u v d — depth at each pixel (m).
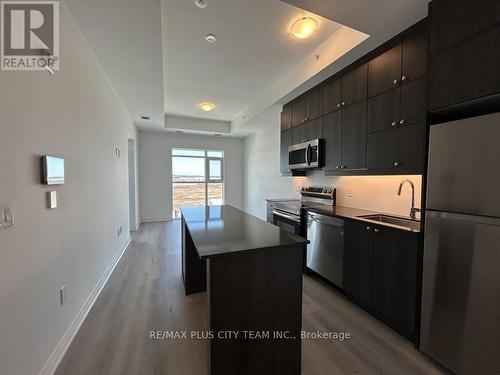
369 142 2.37
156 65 2.70
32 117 1.37
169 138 6.61
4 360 1.12
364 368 1.56
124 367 1.54
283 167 4.02
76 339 1.81
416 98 1.91
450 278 1.49
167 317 2.11
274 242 1.46
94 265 2.43
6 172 1.15
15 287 1.20
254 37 2.52
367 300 2.15
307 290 2.63
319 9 1.74
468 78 1.41
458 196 1.44
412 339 1.78
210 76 3.50
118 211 3.66
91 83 2.39
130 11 1.81
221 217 2.37
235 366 1.35
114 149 3.41
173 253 3.86
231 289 1.32
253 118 4.86
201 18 2.20
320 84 3.08
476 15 1.37
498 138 1.25
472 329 1.38
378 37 2.08
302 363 1.59
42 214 1.46
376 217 2.48
